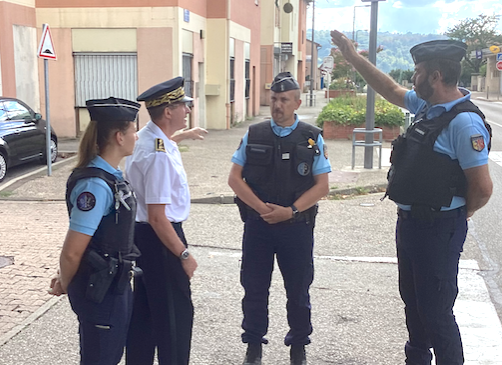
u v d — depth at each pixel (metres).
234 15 20.31
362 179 10.63
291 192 3.57
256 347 3.70
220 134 18.16
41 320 4.41
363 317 4.59
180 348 3.31
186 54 16.56
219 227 7.46
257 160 3.58
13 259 5.90
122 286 2.71
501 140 17.55
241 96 22.41
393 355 3.94
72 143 15.23
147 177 3.12
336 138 17.05
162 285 3.25
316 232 7.27
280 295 5.07
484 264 6.03
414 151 3.11
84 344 2.76
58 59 15.85
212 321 4.48
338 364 3.81
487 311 4.73
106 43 15.65
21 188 9.89
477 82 65.75
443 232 3.09
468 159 2.95
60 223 7.54
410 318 3.46
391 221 7.85
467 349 4.02
